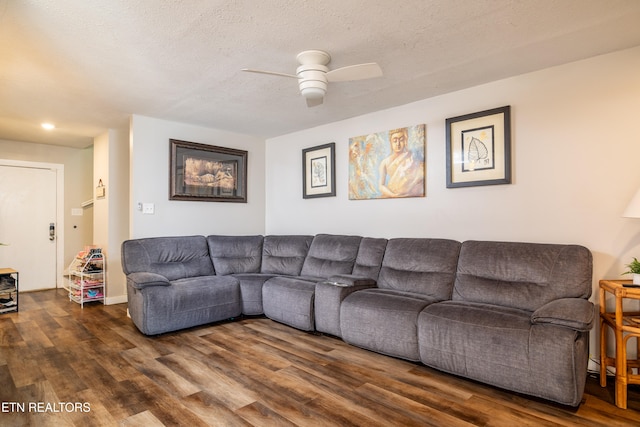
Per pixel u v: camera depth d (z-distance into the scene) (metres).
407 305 2.71
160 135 4.22
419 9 2.00
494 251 2.82
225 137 4.83
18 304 4.43
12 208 5.29
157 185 4.19
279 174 5.13
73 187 5.84
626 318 2.20
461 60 2.66
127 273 3.67
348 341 3.02
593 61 2.62
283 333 3.41
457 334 2.36
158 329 3.28
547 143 2.81
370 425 1.89
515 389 2.14
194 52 2.51
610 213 2.54
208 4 1.94
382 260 3.47
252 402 2.12
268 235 4.84
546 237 2.81
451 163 3.31
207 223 4.65
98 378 2.43
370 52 2.53
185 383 2.36
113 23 2.12
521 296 2.54
